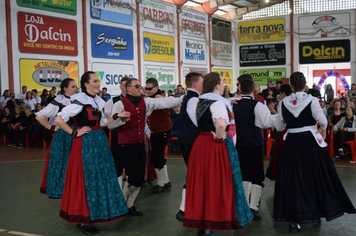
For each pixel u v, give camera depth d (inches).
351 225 131.0
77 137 124.8
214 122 109.3
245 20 768.9
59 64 449.7
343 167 229.8
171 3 625.3
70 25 461.7
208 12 711.1
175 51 636.1
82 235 126.6
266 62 759.7
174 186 192.9
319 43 724.0
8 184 205.2
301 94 125.2
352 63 707.4
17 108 364.8
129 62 547.8
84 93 127.6
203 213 108.5
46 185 146.9
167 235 124.9
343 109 288.5
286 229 128.0
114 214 124.0
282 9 764.0
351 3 709.3
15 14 403.9
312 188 121.3
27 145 358.0
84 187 120.8
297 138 124.6
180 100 153.7
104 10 505.7
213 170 108.2
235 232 125.9
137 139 142.9
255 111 133.8
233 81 783.7
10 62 401.1
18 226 136.6
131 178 142.3
